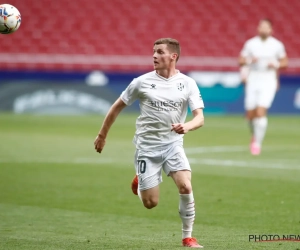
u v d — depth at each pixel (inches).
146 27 3472.0
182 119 833.5
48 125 2534.5
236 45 3503.9
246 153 1836.9
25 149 1884.8
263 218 1012.5
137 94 830.5
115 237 870.4
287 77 3048.7
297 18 3599.9
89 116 2896.2
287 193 1234.0
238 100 3026.6
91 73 2947.8
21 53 3321.9
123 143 2054.6
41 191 1261.1
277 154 1814.7
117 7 3491.6
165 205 1133.1
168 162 811.4
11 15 892.6
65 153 1808.6
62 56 3329.2
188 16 3531.0
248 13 3580.2
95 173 1482.5
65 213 1059.9
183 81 826.8
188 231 803.4
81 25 3425.2
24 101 2928.2
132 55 3395.7
